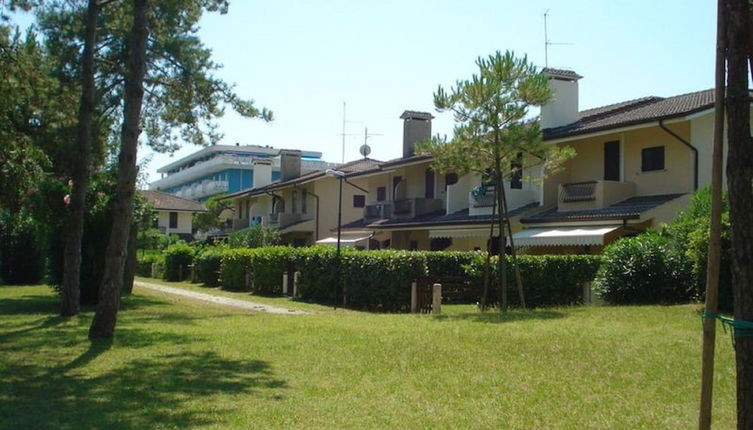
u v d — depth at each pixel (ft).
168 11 65.72
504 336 36.78
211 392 25.57
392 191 124.57
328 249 75.66
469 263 68.39
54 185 59.21
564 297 64.54
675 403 23.04
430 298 61.77
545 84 54.70
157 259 142.72
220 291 95.50
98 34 62.75
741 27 14.89
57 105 60.23
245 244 134.72
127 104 39.73
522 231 80.64
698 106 67.56
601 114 88.99
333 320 49.08
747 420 14.38
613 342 33.76
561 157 56.95
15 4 54.95
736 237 14.60
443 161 57.11
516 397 24.34
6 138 57.93
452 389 25.71
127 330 43.39
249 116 69.41
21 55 54.03
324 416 22.09
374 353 33.24
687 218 56.24
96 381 27.68
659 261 54.90
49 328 44.01
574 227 74.69
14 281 96.78
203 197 276.00
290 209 161.58
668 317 42.68
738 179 14.60
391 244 116.57
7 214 95.76
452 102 54.95
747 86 14.88
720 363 28.32
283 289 84.79
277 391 25.75
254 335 40.45
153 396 24.95
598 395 24.36
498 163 56.54
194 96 67.87
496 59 54.39
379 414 22.33
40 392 25.66
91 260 60.29
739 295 14.55
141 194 79.51
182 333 41.70
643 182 77.77
